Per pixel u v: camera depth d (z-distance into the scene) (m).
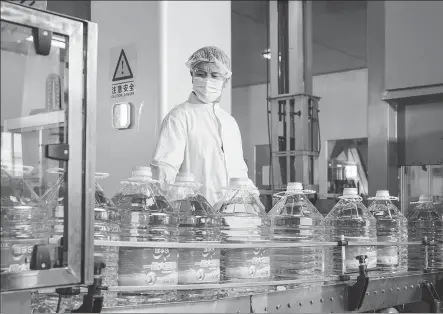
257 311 1.34
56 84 1.09
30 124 1.08
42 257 1.03
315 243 1.52
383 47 2.67
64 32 1.08
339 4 4.04
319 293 1.50
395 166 2.59
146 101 3.01
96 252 1.23
